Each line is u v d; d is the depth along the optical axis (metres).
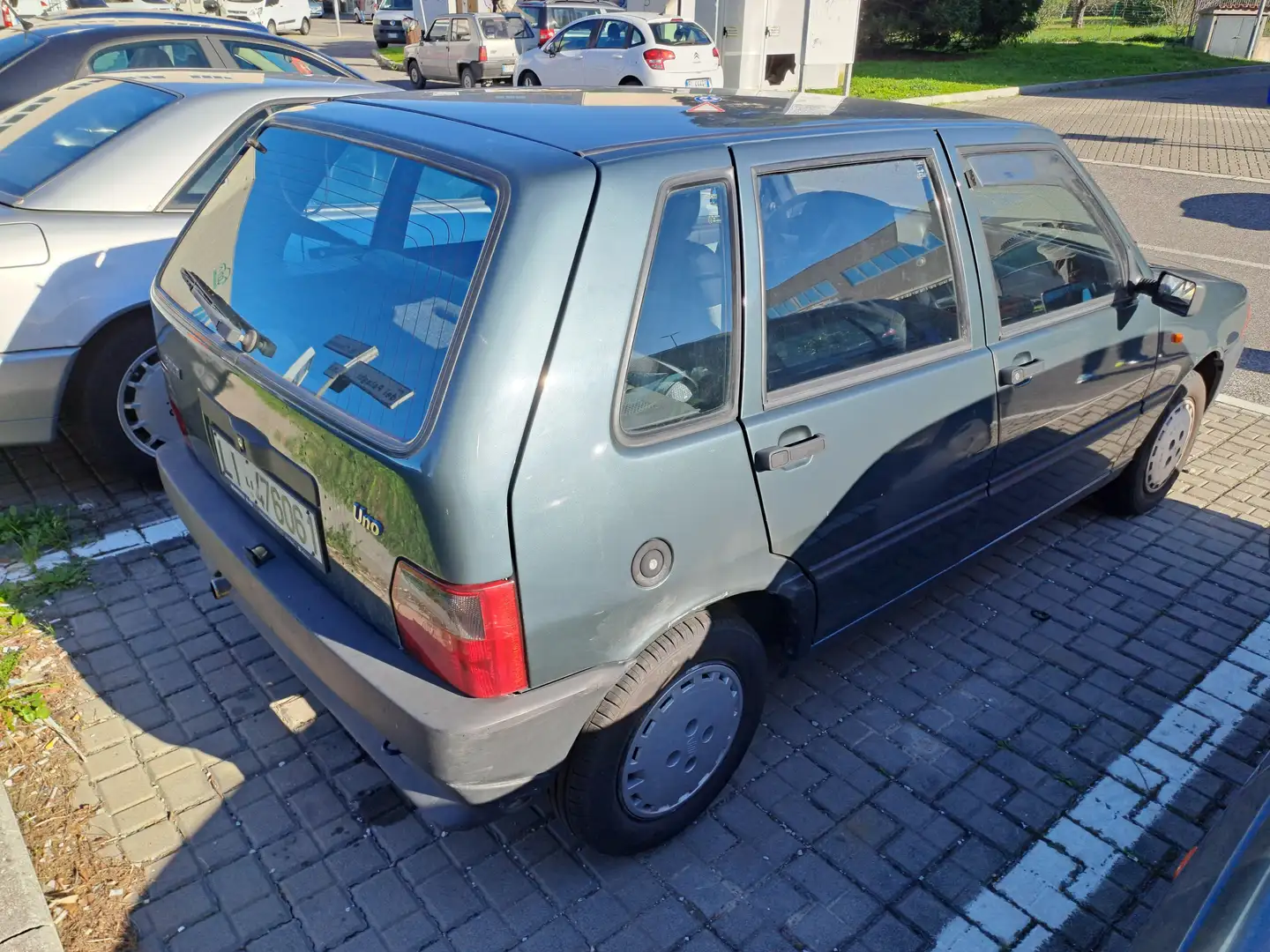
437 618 2.19
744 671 2.89
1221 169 14.00
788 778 3.26
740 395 2.56
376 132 2.65
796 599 2.93
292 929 2.67
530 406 2.12
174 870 2.82
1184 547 4.70
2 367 4.09
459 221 2.28
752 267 2.56
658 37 16.52
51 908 2.67
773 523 2.71
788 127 2.77
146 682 3.54
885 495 3.07
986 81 23.34
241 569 2.77
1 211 4.21
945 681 3.75
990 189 3.33
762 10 17.16
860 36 29.22
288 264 2.73
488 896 2.79
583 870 2.88
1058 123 18.08
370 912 2.73
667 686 2.65
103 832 2.92
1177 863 2.99
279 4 31.31
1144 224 10.83
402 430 2.16
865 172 2.90
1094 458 4.19
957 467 3.33
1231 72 28.25
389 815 3.03
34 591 3.98
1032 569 4.49
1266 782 2.12
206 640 3.77
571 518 2.21
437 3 26.36
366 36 33.41
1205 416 6.16
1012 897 2.86
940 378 3.11
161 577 4.13
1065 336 3.62
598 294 2.21
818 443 2.72
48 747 3.22
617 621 2.40
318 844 2.93
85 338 4.26
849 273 2.85
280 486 2.63
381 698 2.29
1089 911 2.83
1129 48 32.97
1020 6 29.27
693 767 2.88
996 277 3.36
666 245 2.36
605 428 2.24
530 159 2.27
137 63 6.30
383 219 2.49
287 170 2.90
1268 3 33.25
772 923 2.75
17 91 5.96
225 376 2.76
